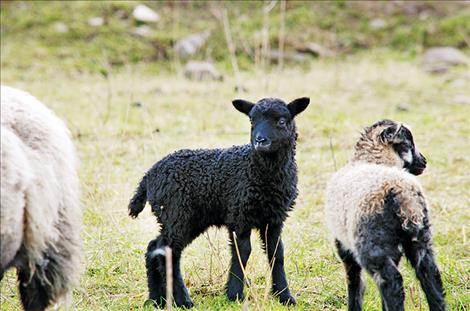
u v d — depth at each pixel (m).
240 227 11.73
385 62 32.31
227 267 12.61
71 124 22.41
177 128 22.42
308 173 18.48
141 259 13.56
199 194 11.87
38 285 9.52
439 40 34.12
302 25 35.28
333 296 12.03
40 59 31.97
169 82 29.03
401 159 11.42
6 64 31.31
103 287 12.54
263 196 11.62
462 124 23.05
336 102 26.23
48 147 9.21
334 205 10.73
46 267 9.43
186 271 12.84
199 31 34.66
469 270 12.96
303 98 11.86
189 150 12.19
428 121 23.55
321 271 13.05
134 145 20.33
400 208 9.68
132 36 33.97
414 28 34.94
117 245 14.05
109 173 16.80
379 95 27.48
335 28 35.22
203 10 36.34
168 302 9.47
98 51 32.88
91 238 14.19
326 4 36.88
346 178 10.61
